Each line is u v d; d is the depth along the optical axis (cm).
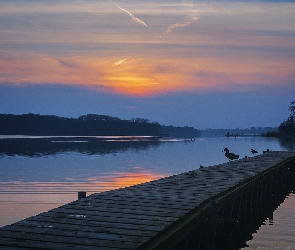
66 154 6303
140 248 945
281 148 8038
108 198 1489
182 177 2128
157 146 9250
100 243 961
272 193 2580
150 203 1394
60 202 2336
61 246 941
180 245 1186
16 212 2077
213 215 1315
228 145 9656
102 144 10038
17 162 4856
